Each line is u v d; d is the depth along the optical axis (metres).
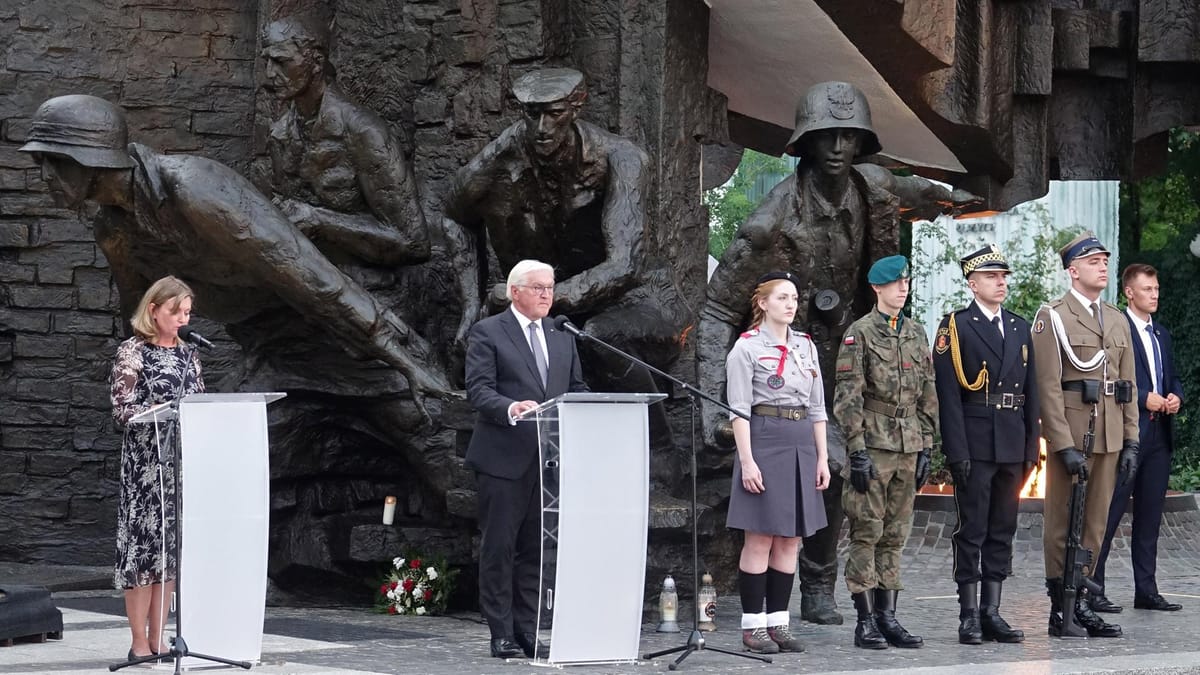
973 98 15.90
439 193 13.66
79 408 16.28
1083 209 29.66
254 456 8.47
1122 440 11.50
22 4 16.09
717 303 12.16
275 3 14.17
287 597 13.47
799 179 12.14
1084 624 10.80
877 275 10.16
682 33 13.40
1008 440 10.23
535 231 12.23
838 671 8.69
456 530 12.73
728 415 11.88
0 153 16.12
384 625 11.55
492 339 9.31
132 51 16.19
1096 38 16.80
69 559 16.17
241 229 11.86
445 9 13.72
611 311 11.94
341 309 12.18
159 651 8.71
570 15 13.51
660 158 13.08
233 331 13.48
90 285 16.31
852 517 10.10
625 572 8.80
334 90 13.12
